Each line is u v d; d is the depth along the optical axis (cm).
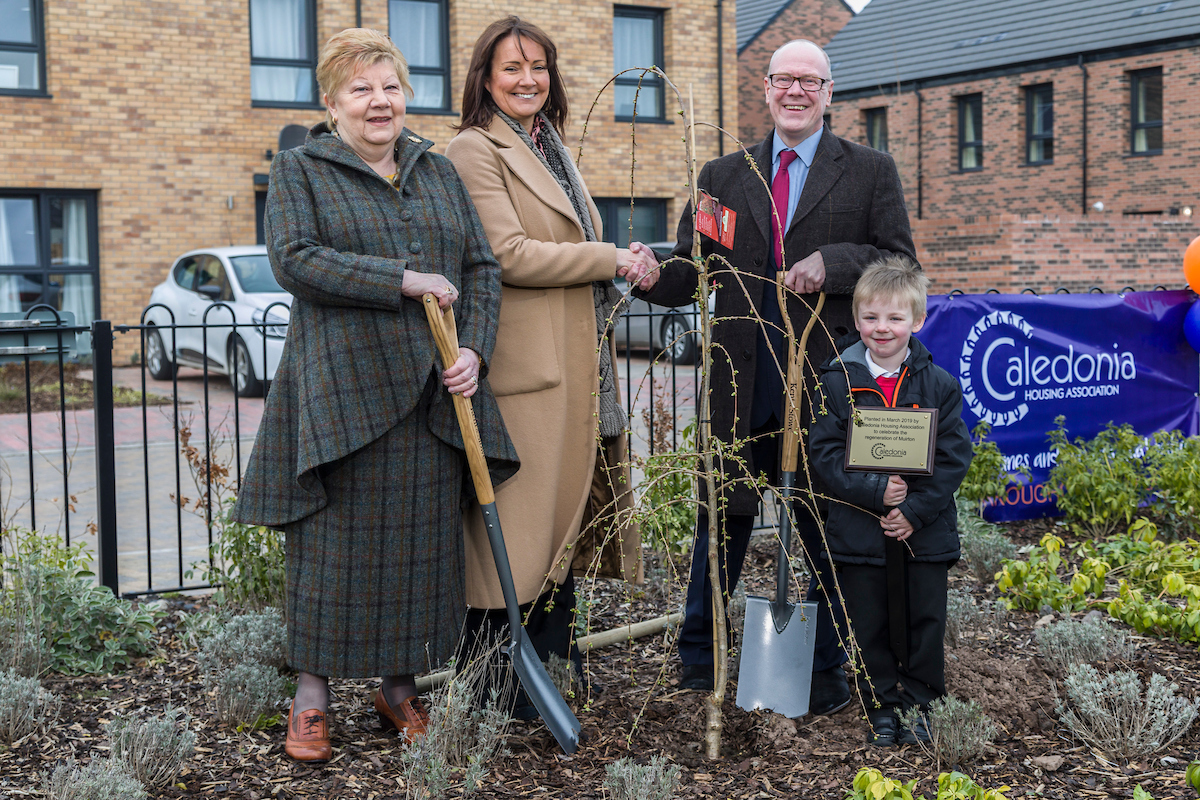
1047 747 286
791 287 308
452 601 288
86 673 356
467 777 260
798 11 2778
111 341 443
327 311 271
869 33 2591
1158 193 2086
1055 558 419
